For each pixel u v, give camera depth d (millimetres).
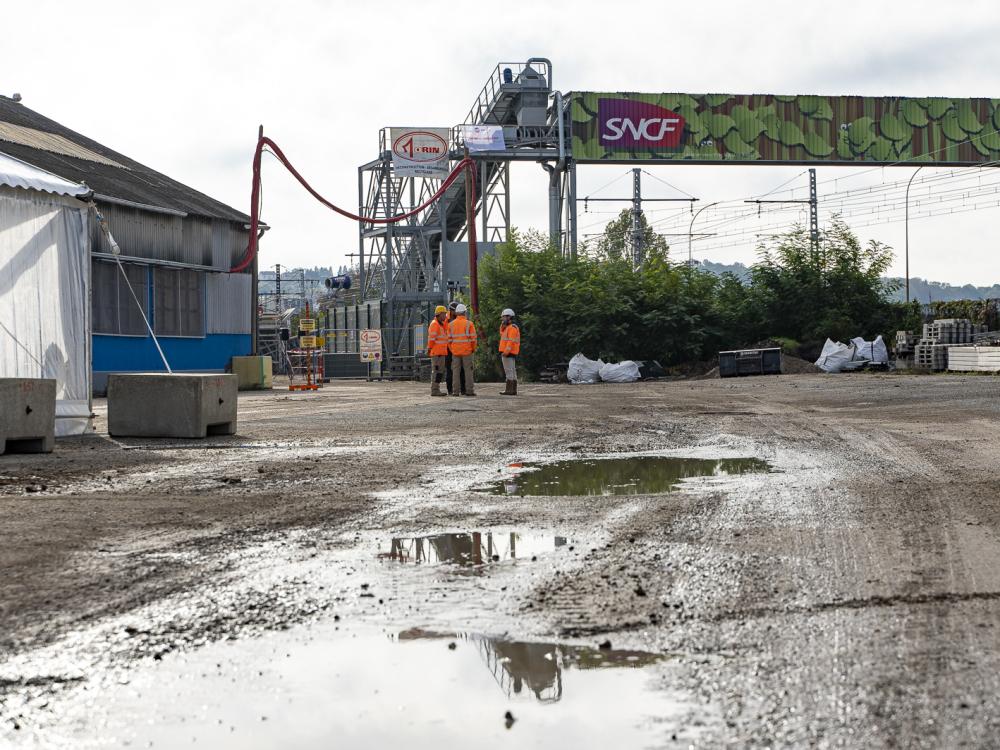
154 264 29422
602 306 38906
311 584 4434
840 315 38844
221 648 3473
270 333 66250
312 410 18875
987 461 8797
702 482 7789
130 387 12617
